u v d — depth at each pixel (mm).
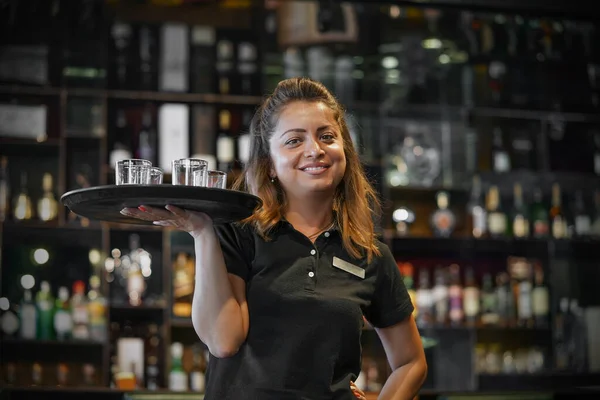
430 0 4672
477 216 5246
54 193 4844
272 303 1812
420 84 5301
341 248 1912
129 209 1718
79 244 4824
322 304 1812
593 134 5621
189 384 4734
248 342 1806
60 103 4867
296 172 1883
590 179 5398
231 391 1792
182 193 1646
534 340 5324
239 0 4812
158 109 4992
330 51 4965
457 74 5297
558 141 5633
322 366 1789
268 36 4961
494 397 4863
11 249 4742
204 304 1780
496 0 4762
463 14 4781
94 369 4742
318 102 1931
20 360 4684
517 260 5410
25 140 4703
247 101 4977
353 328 1834
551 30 5055
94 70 4863
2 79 4773
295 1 4855
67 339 4633
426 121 5387
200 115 5059
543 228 5297
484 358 5242
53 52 4816
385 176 5137
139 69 4973
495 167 5379
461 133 5402
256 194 1960
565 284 5453
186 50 5012
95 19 4777
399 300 1992
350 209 1963
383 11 4734
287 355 1780
